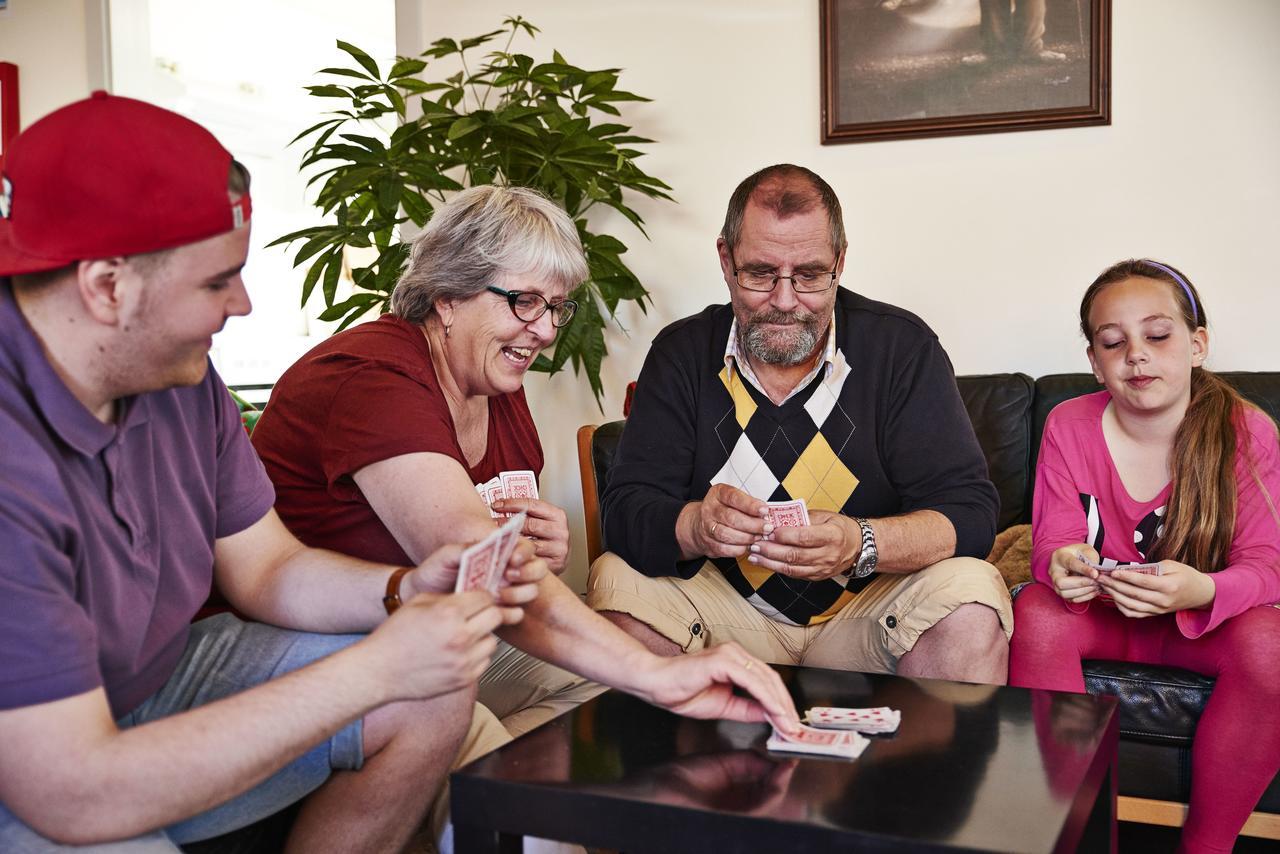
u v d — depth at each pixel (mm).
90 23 4195
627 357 3633
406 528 1550
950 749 1309
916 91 3303
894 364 2156
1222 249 3094
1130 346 2131
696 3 3521
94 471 1226
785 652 2178
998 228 3266
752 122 3488
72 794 1053
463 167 3734
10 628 1037
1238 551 2045
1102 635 2111
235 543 1552
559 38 3674
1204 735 1916
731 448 2188
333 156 3146
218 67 6781
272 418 1784
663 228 3580
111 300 1115
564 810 1188
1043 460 2318
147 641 1332
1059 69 3182
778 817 1101
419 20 3820
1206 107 3084
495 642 1207
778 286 2043
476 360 1833
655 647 2051
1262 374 2707
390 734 1397
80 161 1077
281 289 7258
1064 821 1084
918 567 1957
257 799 1372
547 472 3723
